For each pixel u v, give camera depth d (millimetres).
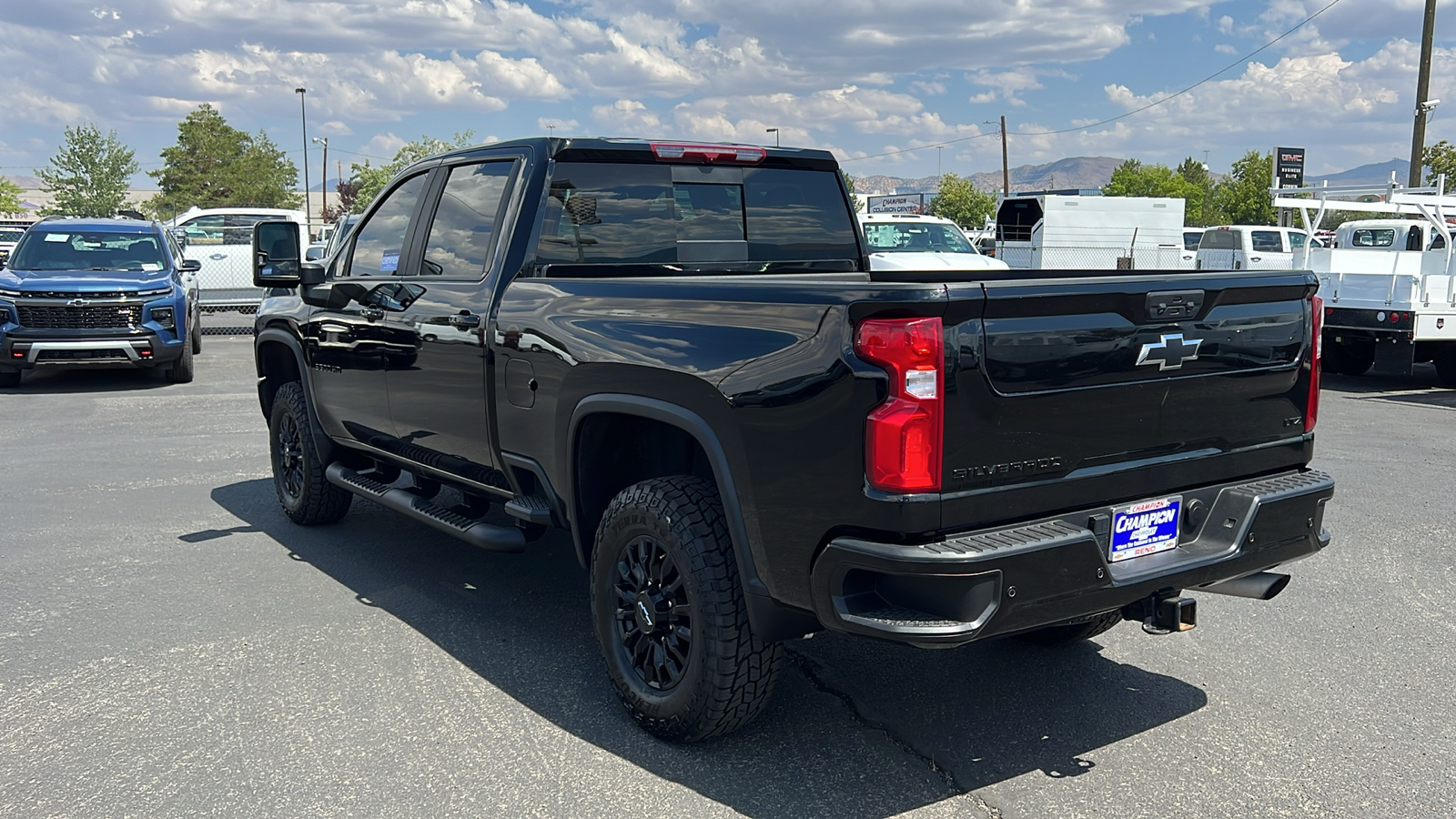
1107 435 3080
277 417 6230
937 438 2758
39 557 5605
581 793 3186
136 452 8453
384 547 5805
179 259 13852
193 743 3504
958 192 79375
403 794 3172
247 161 87062
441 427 4582
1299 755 3441
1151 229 24422
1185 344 3188
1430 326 11961
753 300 3119
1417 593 5109
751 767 3350
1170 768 3352
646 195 4500
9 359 11719
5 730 3590
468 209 4582
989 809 3102
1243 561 3311
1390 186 14336
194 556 5625
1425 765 3375
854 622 2854
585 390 3672
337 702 3828
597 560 3682
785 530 3035
